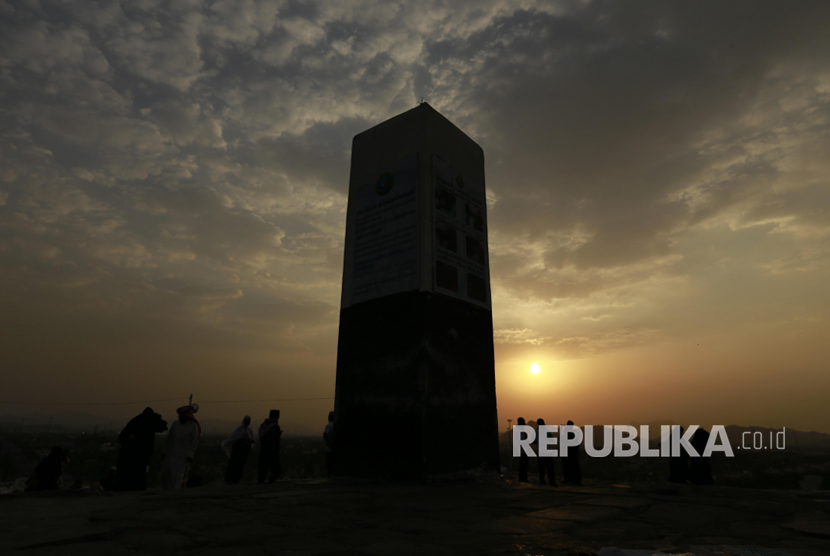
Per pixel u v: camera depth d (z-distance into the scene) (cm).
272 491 614
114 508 447
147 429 778
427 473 745
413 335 825
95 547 288
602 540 321
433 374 805
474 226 1004
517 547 296
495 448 897
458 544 303
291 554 273
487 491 626
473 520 395
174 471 838
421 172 902
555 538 325
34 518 386
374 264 929
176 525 359
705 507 484
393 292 878
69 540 302
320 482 833
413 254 869
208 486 711
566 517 409
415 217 886
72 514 410
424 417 768
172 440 865
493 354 962
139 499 521
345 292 966
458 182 987
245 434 969
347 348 920
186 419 880
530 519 400
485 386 916
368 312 908
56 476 1048
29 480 1025
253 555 271
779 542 321
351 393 880
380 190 967
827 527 365
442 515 421
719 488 640
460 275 927
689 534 349
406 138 952
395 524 374
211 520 383
